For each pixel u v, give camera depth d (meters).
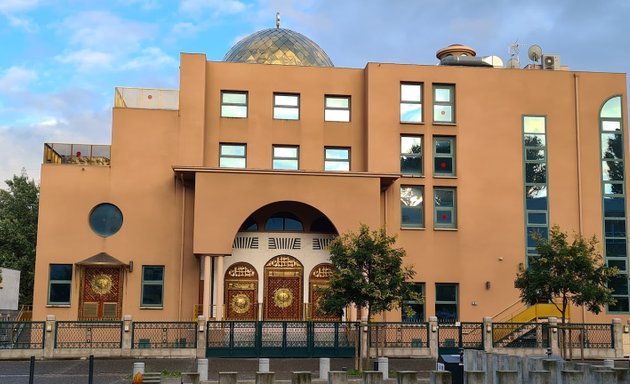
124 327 28.94
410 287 27.83
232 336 29.58
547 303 34.66
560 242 29.78
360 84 37.12
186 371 25.17
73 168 34.59
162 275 34.31
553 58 39.56
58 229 34.12
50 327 28.47
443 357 22.23
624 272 36.41
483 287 35.62
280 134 36.28
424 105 36.59
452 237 35.84
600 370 16.22
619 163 37.41
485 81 37.22
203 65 35.72
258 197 33.38
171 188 34.88
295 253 35.12
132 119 35.12
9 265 55.06
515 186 36.66
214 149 35.84
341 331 30.31
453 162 36.66
